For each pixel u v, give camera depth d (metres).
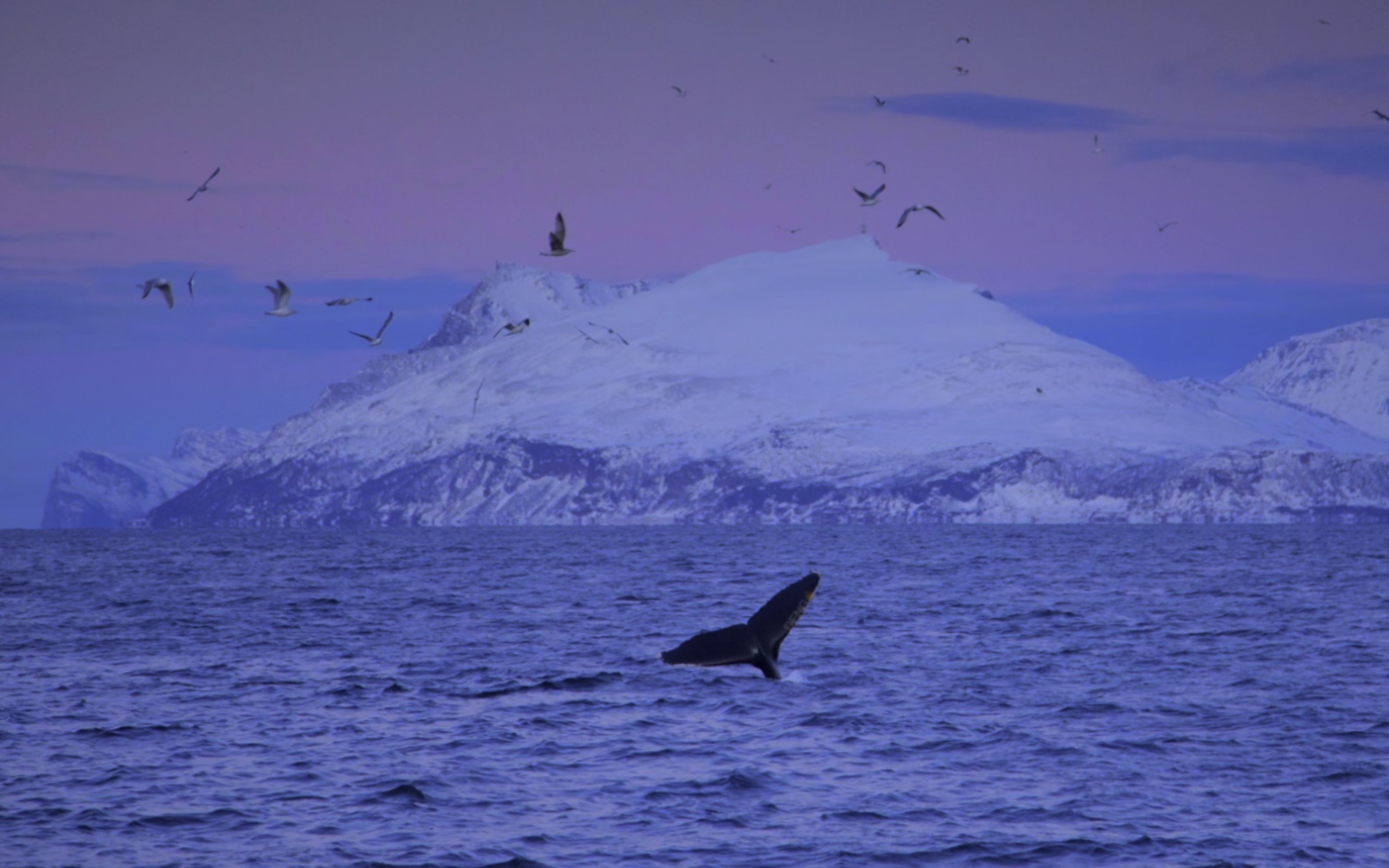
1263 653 185.25
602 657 182.62
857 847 87.75
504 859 85.44
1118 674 163.62
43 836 90.50
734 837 90.12
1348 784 102.75
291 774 108.00
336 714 136.12
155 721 131.50
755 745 118.88
